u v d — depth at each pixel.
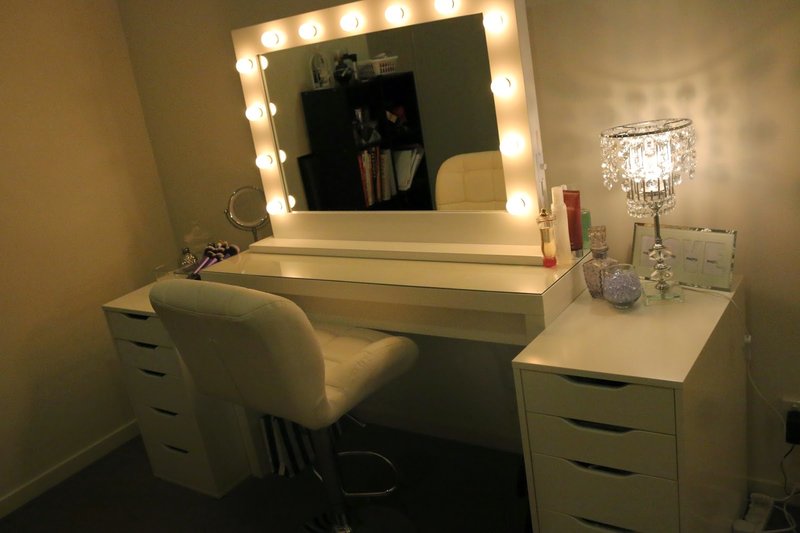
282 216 2.50
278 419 2.42
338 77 2.17
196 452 2.42
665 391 1.37
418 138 2.07
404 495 2.26
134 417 2.99
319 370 1.72
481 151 1.98
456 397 2.49
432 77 1.98
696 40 1.72
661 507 1.47
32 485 2.62
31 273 2.60
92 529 2.37
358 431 2.71
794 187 1.71
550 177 2.04
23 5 2.53
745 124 1.72
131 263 2.96
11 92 2.51
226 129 2.73
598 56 1.85
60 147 2.67
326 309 2.21
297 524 2.22
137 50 2.85
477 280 1.84
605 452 1.50
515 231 1.99
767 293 1.83
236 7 2.48
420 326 2.01
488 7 1.82
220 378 1.87
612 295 1.71
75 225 2.74
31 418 2.63
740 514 1.92
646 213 1.74
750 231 1.80
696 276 1.77
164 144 2.95
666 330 1.58
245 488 2.47
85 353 2.79
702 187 1.83
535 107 1.90
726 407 1.70
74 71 2.70
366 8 2.03
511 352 2.29
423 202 2.14
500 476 2.29
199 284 1.76
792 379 1.87
